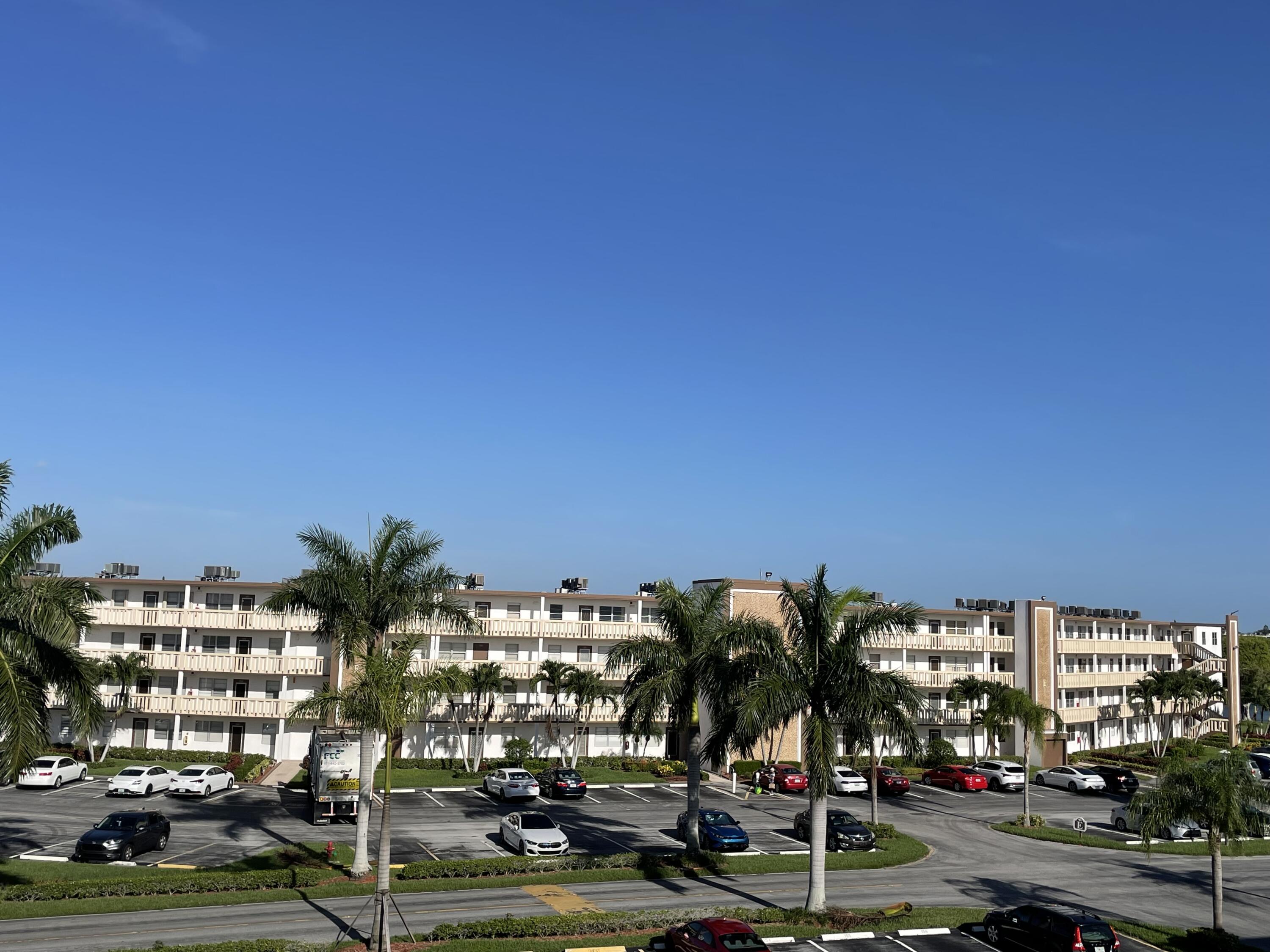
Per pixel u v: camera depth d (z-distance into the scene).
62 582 32.31
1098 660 93.44
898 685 34.69
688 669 41.91
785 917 33.41
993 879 42.12
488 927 30.66
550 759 72.44
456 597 73.06
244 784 60.34
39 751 29.42
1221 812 32.81
